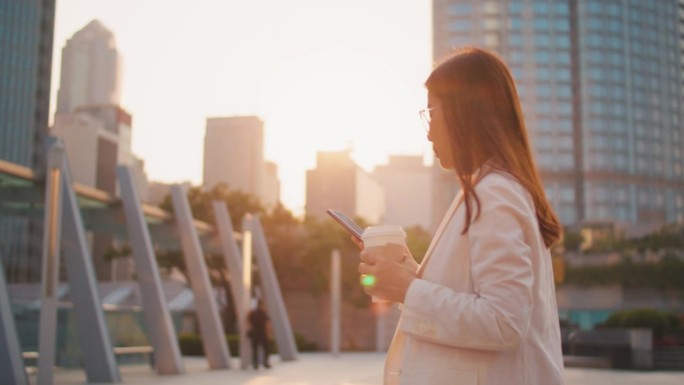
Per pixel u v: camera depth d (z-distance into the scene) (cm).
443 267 191
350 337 4322
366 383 1490
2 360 1119
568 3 13488
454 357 181
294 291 4378
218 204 2247
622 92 13138
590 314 6212
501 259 177
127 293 4594
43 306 1212
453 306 178
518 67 13200
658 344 3083
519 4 13425
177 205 2009
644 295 6112
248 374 1783
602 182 12738
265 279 2661
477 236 183
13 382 1112
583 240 7694
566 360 2778
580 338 2944
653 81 13488
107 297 4538
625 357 2652
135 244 1709
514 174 193
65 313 1762
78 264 1434
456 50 220
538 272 188
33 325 1798
